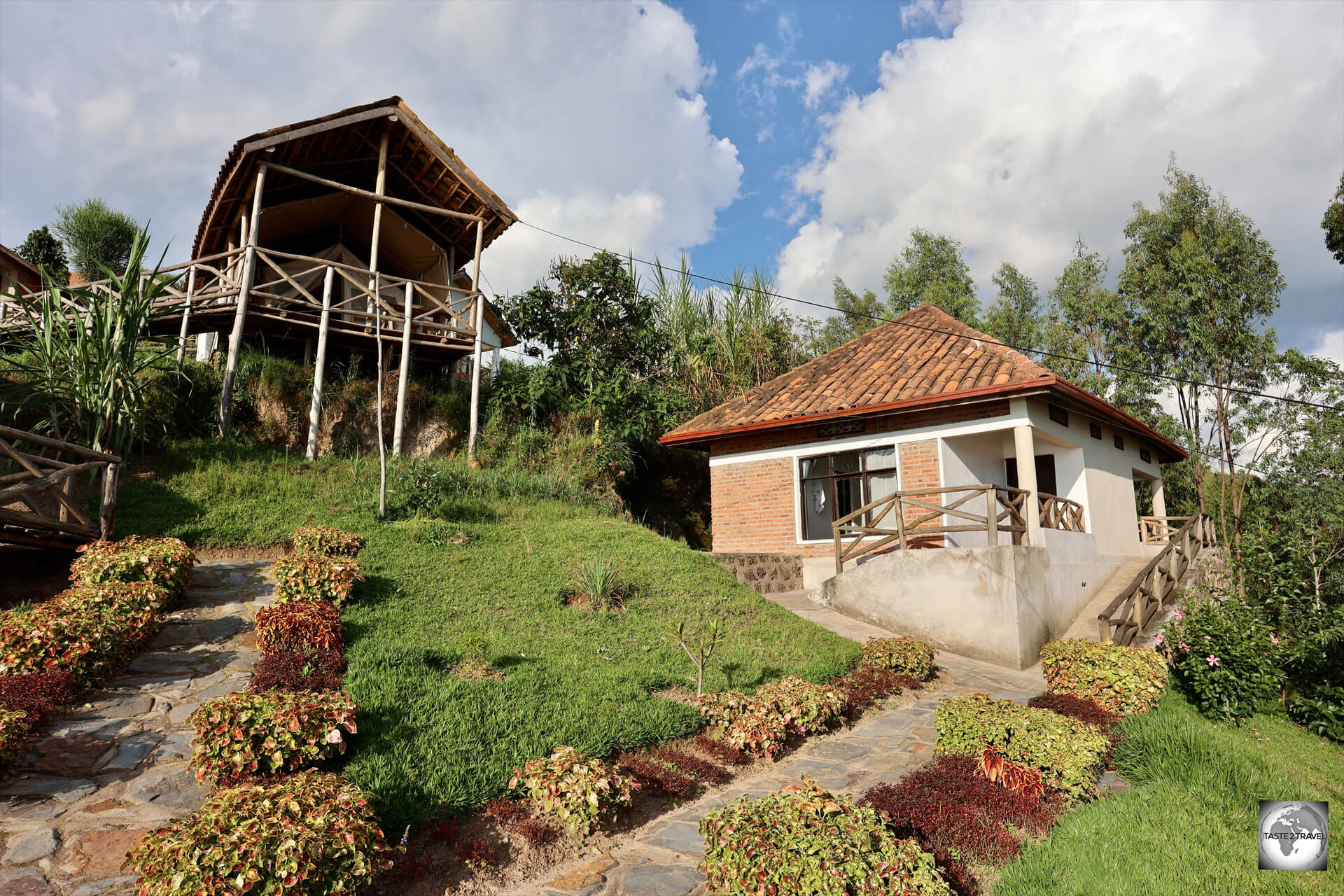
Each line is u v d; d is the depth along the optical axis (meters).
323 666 6.36
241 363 14.80
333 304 18.36
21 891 3.79
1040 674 9.95
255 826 3.79
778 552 14.52
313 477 12.52
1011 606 10.33
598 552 11.32
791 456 14.62
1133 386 25.69
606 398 17.25
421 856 4.40
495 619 8.49
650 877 4.51
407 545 10.45
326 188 17.33
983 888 4.57
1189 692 9.85
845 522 12.52
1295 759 8.38
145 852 3.76
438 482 13.14
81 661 6.11
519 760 5.46
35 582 8.27
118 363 10.31
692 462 21.34
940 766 6.16
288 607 7.14
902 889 3.83
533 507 13.95
